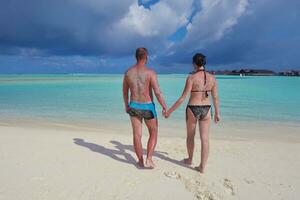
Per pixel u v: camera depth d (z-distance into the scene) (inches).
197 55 183.0
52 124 392.5
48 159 201.2
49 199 138.5
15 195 140.9
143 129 362.3
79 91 1024.9
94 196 144.4
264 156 229.0
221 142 280.7
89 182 161.9
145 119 185.5
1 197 137.9
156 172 183.9
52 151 223.6
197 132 338.3
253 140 301.4
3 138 266.7
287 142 291.4
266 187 164.1
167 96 810.8
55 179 163.9
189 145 197.8
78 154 218.7
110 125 390.3
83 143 259.6
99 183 161.3
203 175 181.5
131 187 157.9
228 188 161.9
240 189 160.6
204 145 183.5
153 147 191.0
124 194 148.6
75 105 603.2
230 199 147.7
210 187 162.1
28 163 190.1
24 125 380.8
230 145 266.7
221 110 534.6
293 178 179.3
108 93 935.0
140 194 149.6
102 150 236.1
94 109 544.1
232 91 1058.7
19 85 1438.2
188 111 187.3
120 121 421.1
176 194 151.3
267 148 256.2
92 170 182.2
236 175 182.9
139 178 171.8
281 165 205.6
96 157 212.7
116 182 163.9
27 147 233.0
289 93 947.3
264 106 595.8
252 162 211.8
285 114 487.8
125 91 190.1
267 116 466.6
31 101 678.5
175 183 165.9
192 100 184.5
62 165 189.3
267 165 205.2
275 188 163.0
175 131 350.0
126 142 272.7
